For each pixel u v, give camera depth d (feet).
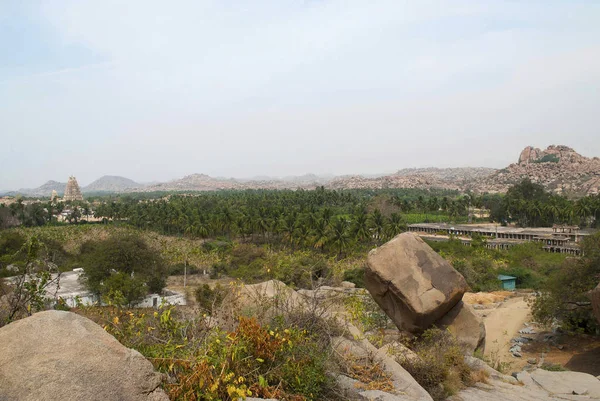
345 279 108.37
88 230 229.25
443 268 35.58
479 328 37.35
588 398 29.86
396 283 34.88
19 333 10.73
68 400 9.80
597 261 61.21
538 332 68.95
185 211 247.70
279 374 16.38
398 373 22.25
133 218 256.93
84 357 10.69
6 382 9.73
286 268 55.88
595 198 279.90
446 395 25.12
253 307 21.79
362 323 27.27
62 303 19.48
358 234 172.96
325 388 18.08
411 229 273.95
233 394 13.64
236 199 368.48
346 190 624.59
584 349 58.59
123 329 16.55
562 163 655.35
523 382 34.40
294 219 189.06
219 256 165.37
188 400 12.76
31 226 267.80
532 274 127.24
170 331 16.62
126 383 10.94
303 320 22.30
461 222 316.40
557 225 264.11
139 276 100.48
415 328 34.60
